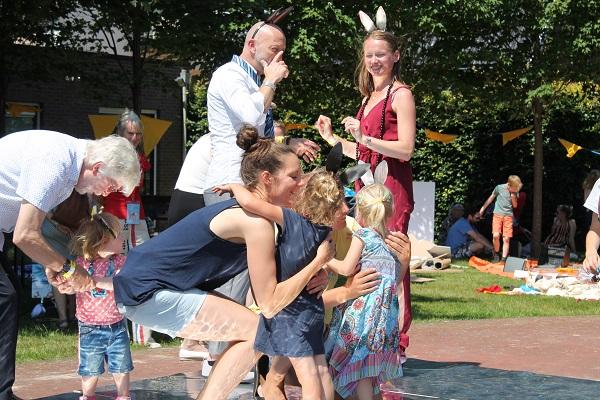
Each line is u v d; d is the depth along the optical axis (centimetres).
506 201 1914
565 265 1794
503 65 1944
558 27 1908
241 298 585
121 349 548
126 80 1775
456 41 1869
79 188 475
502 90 1992
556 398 576
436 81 1884
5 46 1481
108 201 776
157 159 2312
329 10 1580
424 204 1838
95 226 530
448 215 2178
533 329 923
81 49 1683
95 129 1811
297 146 590
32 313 998
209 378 469
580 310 1177
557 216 2066
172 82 1780
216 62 1531
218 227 449
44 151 461
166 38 1489
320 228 457
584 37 1878
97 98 1780
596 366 701
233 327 464
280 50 589
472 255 1983
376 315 518
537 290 1392
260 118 568
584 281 1398
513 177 1916
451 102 2112
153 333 907
